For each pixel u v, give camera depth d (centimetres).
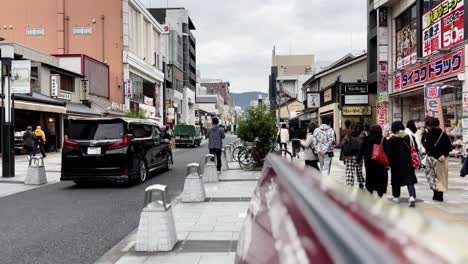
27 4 4303
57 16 4294
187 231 663
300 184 124
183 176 1500
